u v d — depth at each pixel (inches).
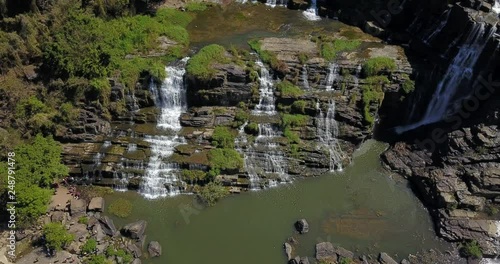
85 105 1625.2
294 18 2043.6
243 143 1619.1
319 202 1520.7
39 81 1636.3
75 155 1566.2
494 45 1540.4
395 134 1731.1
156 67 1657.2
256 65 1706.4
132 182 1531.7
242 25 1995.6
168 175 1541.6
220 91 1665.8
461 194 1464.1
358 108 1652.3
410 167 1601.9
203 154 1577.3
